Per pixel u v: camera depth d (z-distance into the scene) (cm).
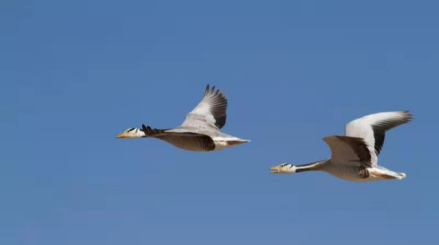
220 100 3725
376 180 3042
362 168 3030
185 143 3366
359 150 3012
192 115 3641
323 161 3159
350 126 3200
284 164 3341
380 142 3170
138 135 3719
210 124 3597
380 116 3225
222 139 3353
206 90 3759
